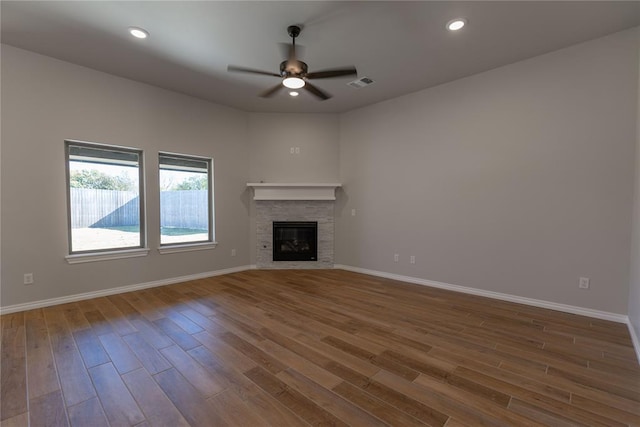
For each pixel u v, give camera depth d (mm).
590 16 2619
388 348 2434
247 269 5398
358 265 5219
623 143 2893
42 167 3354
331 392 1867
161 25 2766
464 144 3932
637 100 2768
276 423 1606
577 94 3113
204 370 2111
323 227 5438
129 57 3383
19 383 1948
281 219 5426
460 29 2828
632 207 2852
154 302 3557
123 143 3926
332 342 2535
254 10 2535
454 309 3328
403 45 3117
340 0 2406
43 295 3379
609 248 2990
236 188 5234
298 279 4672
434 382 1971
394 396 1827
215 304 3488
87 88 3633
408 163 4523
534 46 3137
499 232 3672
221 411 1699
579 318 3061
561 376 2037
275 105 5035
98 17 2643
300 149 5441
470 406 1735
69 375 2041
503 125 3604
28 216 3275
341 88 4270
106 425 1592
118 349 2406
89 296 3695
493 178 3699
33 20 2680
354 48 3180
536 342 2531
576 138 3133
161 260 4332
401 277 4641
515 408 1719
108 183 3924
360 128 5137
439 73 3785
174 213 4602
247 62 3508
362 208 5141
